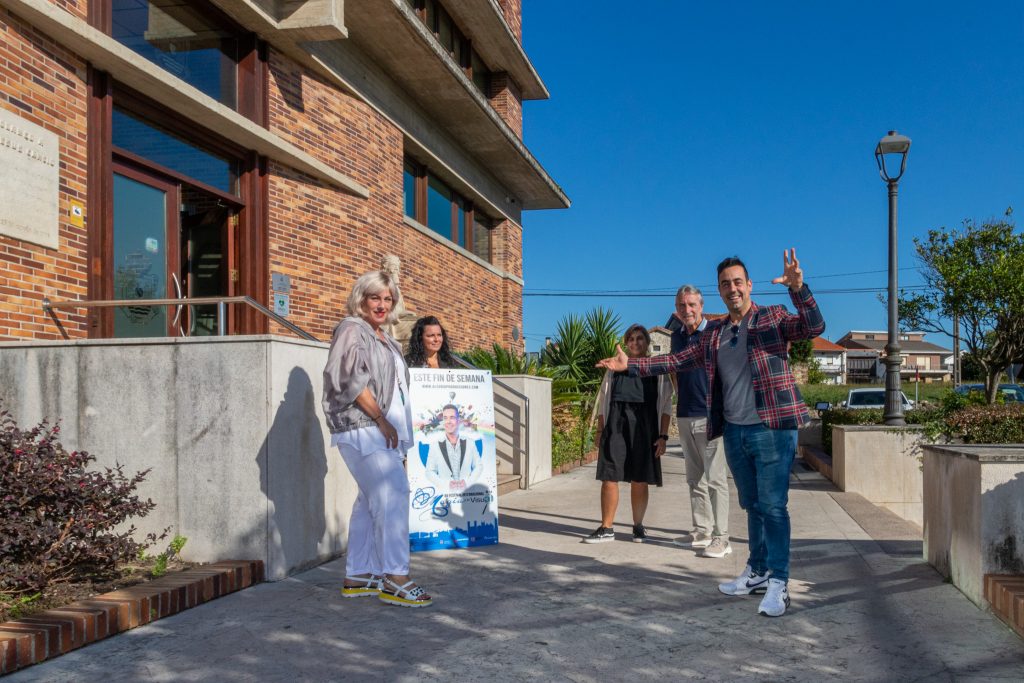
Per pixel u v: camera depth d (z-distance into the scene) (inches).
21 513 182.1
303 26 389.1
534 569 228.5
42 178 269.4
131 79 311.9
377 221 510.0
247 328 389.4
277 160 409.7
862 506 362.0
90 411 218.8
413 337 283.0
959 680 139.0
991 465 183.9
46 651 149.9
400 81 542.6
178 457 213.9
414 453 262.8
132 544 193.8
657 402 269.3
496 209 791.7
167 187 349.7
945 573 214.1
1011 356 871.7
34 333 265.1
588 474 515.5
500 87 797.9
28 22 266.5
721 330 197.5
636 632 167.6
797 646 158.2
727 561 237.8
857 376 4473.4
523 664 148.1
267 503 209.5
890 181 482.3
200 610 183.9
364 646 158.6
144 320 334.0
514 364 492.4
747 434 187.9
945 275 880.9
